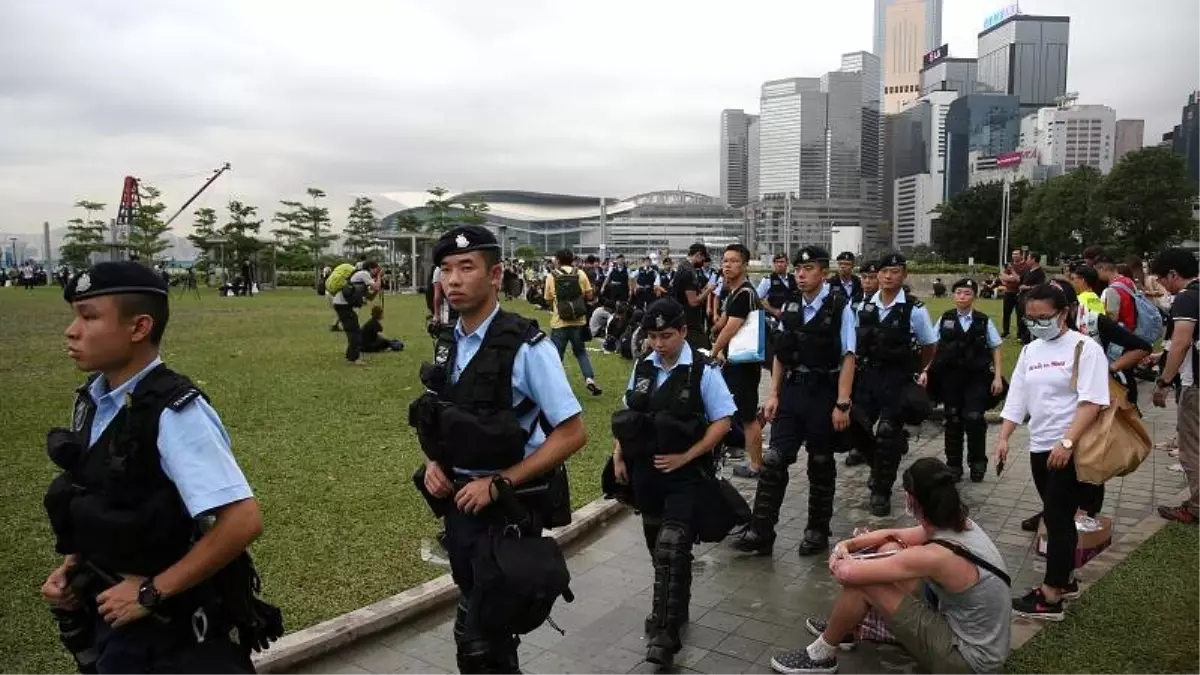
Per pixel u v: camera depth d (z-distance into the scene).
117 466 2.11
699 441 3.97
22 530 5.14
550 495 2.93
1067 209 59.88
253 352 14.08
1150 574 4.69
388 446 7.44
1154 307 7.52
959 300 7.02
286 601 4.29
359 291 12.64
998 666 3.44
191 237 49.19
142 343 2.24
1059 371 4.30
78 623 2.36
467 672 2.82
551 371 2.84
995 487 6.83
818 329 5.24
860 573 3.52
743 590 4.77
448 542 2.95
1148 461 7.48
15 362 12.48
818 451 5.30
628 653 4.02
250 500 2.21
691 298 8.87
